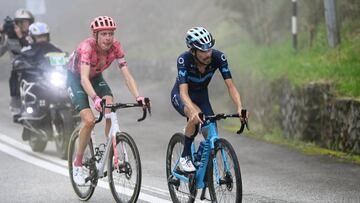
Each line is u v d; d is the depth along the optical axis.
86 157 13.16
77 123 18.03
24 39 20.36
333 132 18.17
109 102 13.29
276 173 15.47
